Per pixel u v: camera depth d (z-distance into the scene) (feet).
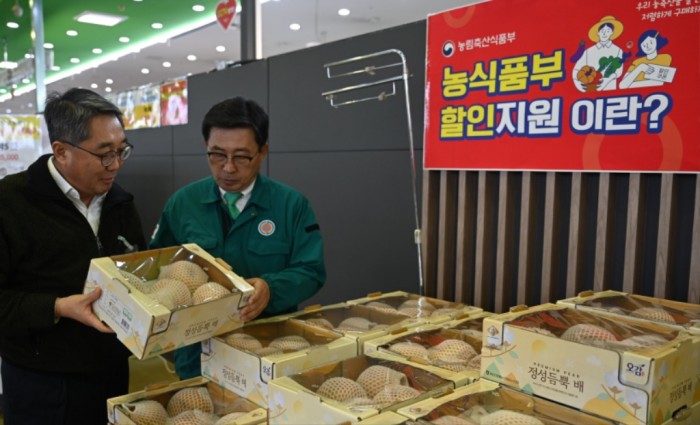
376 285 9.84
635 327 4.09
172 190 15.72
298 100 11.12
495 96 6.88
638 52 5.62
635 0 5.59
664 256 5.78
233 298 4.23
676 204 5.83
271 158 11.93
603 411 3.36
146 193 16.88
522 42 6.54
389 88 9.21
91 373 5.38
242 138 5.23
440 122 7.57
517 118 6.69
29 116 17.30
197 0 16.47
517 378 3.80
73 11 19.66
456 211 7.88
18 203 4.89
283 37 16.46
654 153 5.61
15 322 4.56
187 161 14.99
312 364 4.30
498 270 7.23
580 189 6.36
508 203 7.07
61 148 4.79
